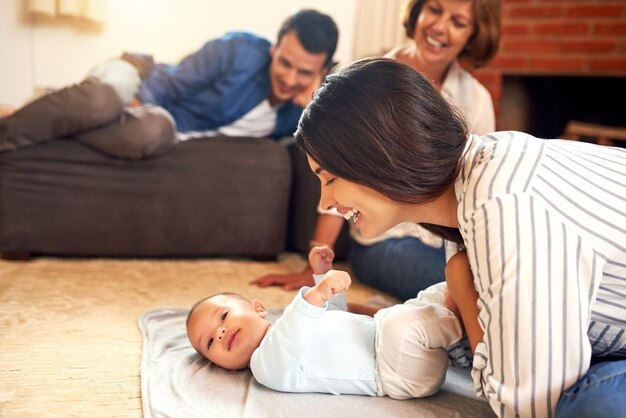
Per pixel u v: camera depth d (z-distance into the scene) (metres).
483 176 0.89
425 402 1.14
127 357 1.32
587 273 0.86
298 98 2.21
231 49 2.18
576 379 0.86
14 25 2.48
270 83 2.24
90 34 2.58
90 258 2.13
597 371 0.86
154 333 1.44
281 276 1.93
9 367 1.24
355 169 0.91
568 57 3.29
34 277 1.87
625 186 0.90
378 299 1.75
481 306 0.91
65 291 1.75
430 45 1.91
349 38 2.86
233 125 2.29
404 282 1.80
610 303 0.90
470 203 0.89
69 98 1.96
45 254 2.14
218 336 1.22
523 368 0.85
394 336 1.12
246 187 2.17
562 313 0.84
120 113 2.04
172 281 1.92
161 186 2.11
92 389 1.16
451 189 0.97
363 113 0.89
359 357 1.16
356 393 1.16
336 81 0.93
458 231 1.04
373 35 3.18
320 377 1.14
